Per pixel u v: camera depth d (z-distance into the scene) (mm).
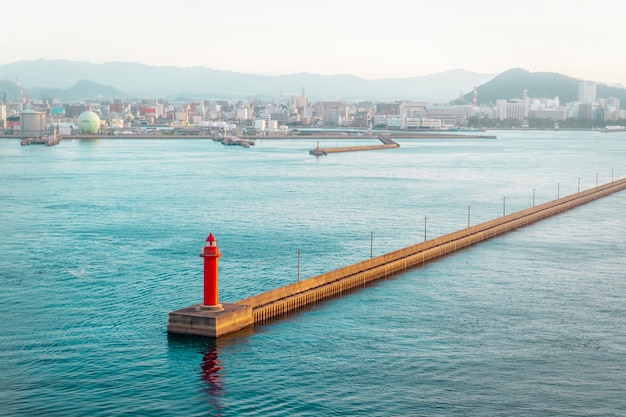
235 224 190000
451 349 95125
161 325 103375
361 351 94062
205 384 84000
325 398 80750
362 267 131750
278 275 134875
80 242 162375
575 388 83438
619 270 139500
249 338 98062
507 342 97812
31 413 76938
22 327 102625
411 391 82438
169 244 161125
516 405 79250
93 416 76562
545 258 150750
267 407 78688
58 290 121812
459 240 162125
